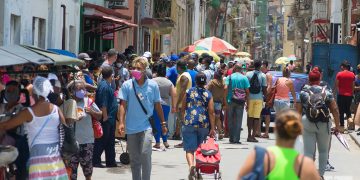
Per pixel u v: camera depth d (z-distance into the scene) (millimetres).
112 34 36875
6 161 11359
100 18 32906
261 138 27844
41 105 11719
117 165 19000
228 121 25609
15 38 24594
